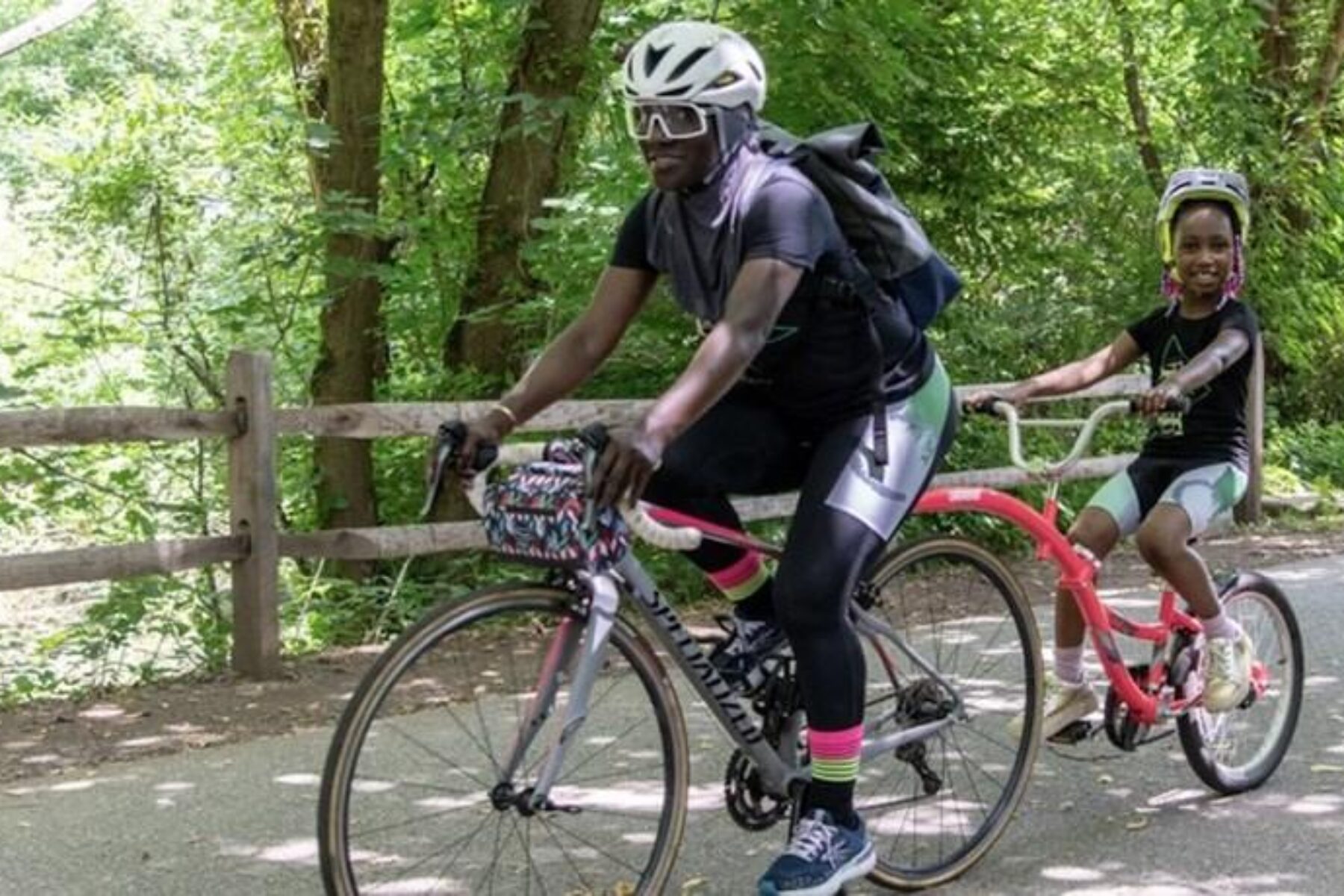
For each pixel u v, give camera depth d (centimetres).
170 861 431
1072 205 1252
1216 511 451
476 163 1019
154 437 639
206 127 1073
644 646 364
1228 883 414
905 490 365
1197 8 1280
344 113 941
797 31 953
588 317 362
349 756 327
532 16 934
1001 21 1170
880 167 1071
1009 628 442
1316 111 1379
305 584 847
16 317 1103
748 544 369
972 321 1137
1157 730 541
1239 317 449
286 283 1009
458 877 412
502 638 368
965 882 416
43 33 852
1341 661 670
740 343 322
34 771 523
